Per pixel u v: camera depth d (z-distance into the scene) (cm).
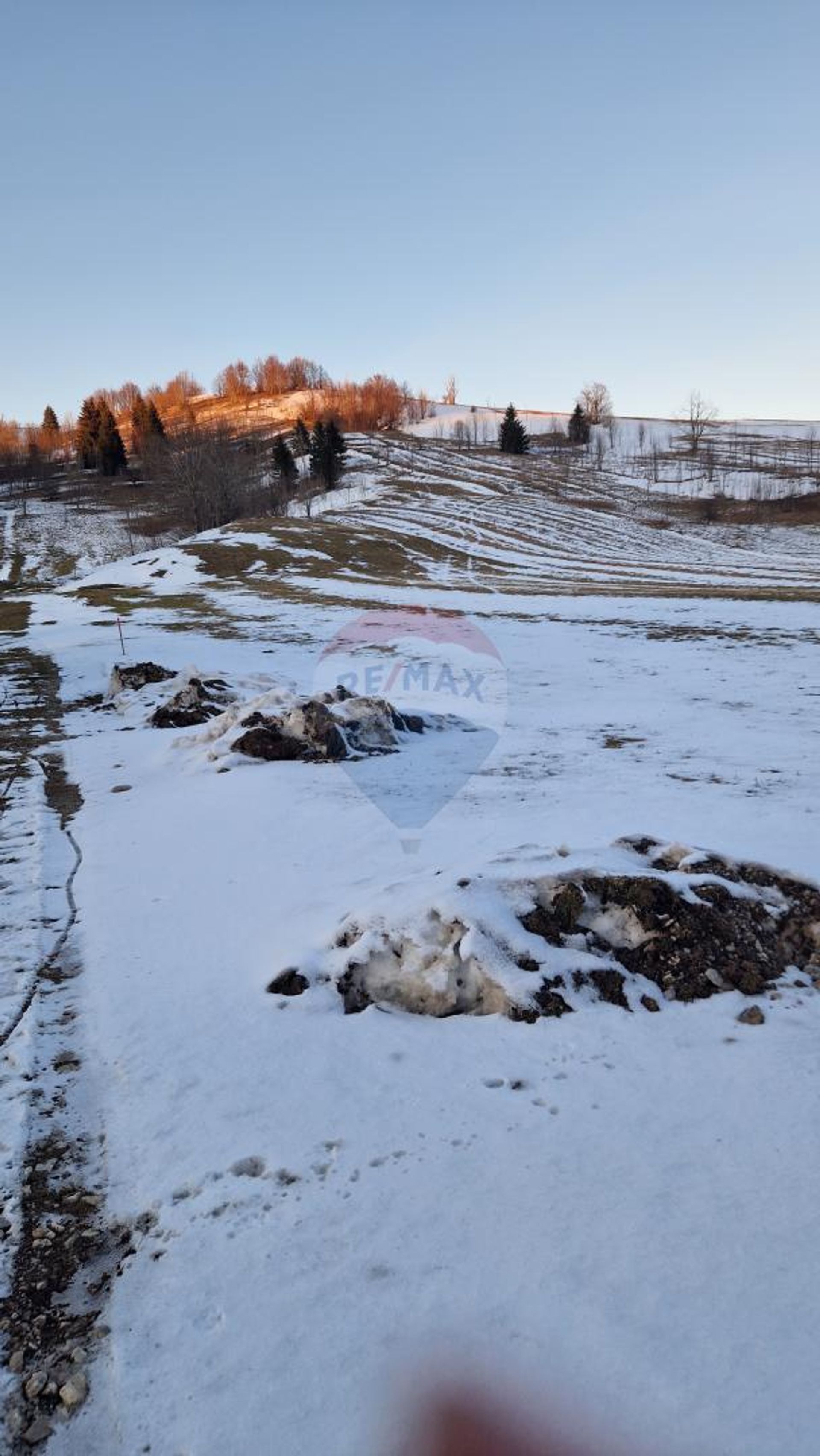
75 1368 219
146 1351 221
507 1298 226
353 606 3089
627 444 12038
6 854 668
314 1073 342
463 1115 307
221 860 620
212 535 5325
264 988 414
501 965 385
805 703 1202
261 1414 201
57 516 7988
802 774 774
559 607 2820
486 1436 190
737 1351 206
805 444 11825
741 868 451
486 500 7625
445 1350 212
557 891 425
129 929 505
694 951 394
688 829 587
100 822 757
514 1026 363
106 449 10069
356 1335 219
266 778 855
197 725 1232
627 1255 238
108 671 1858
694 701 1270
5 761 1060
